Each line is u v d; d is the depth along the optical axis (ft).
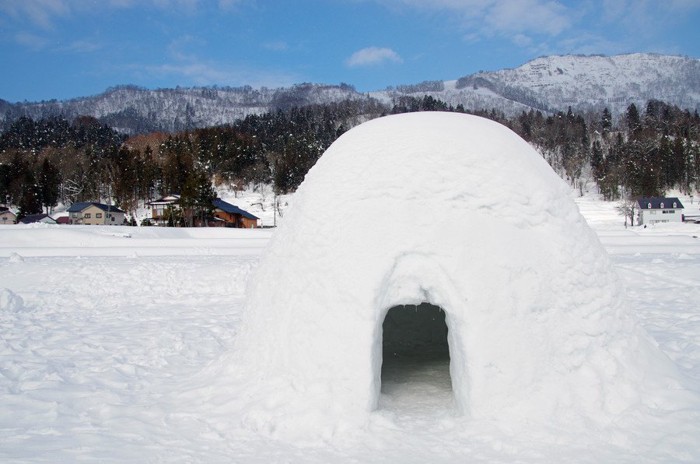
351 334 16.66
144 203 242.17
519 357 16.07
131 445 15.69
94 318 36.73
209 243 97.91
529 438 14.85
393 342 27.07
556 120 404.16
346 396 16.34
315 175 20.90
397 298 17.12
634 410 15.80
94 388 21.01
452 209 17.67
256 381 18.28
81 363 24.72
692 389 17.21
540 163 20.30
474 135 19.54
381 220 17.78
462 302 16.40
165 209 179.52
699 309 34.83
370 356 16.57
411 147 19.07
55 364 24.50
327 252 18.08
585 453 14.16
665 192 257.96
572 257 17.74
